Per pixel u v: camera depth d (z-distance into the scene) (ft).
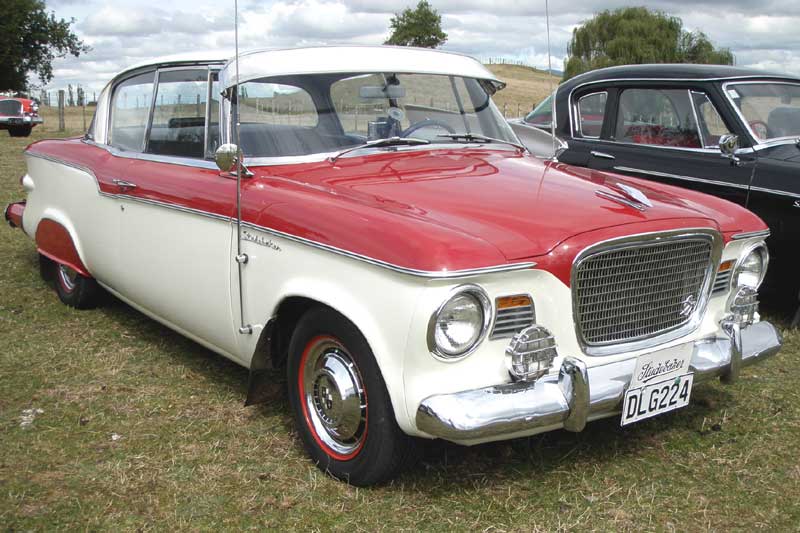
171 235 13.02
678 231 10.10
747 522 9.55
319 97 12.71
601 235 9.50
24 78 127.44
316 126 12.55
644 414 10.12
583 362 9.29
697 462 11.04
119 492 10.07
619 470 10.77
